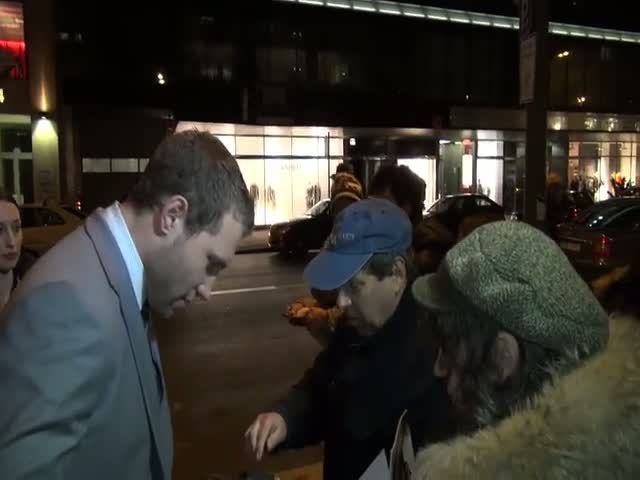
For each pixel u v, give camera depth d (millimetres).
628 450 913
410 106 24750
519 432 983
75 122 20250
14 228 3316
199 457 4891
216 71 22219
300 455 4809
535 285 1032
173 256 1422
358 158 24953
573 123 28547
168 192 1382
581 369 1006
